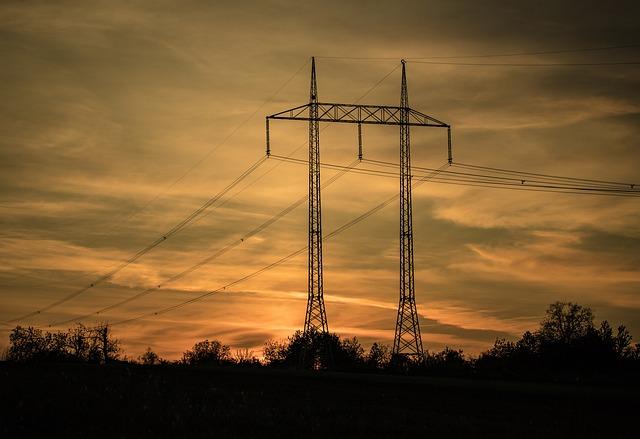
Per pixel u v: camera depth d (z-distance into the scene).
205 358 148.75
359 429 36.22
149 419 35.88
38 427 33.81
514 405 50.59
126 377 55.53
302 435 34.72
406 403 51.31
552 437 36.12
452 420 40.66
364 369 90.56
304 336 94.62
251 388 60.44
